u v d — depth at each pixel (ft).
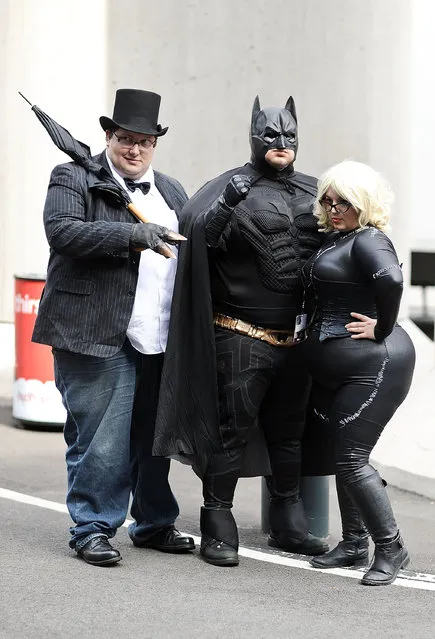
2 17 41.29
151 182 22.30
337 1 40.04
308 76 40.24
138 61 42.14
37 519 25.00
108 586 20.18
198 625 18.26
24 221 41.96
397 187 42.14
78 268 21.44
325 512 24.08
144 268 21.79
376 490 20.77
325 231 21.45
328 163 40.52
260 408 22.85
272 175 22.07
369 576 20.83
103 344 21.34
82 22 41.29
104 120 21.65
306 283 21.65
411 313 59.67
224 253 21.75
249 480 30.12
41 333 21.67
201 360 21.58
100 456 21.54
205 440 21.75
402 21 41.27
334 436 21.08
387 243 20.57
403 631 18.33
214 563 21.83
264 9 40.37
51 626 18.07
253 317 21.83
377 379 20.65
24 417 34.91
